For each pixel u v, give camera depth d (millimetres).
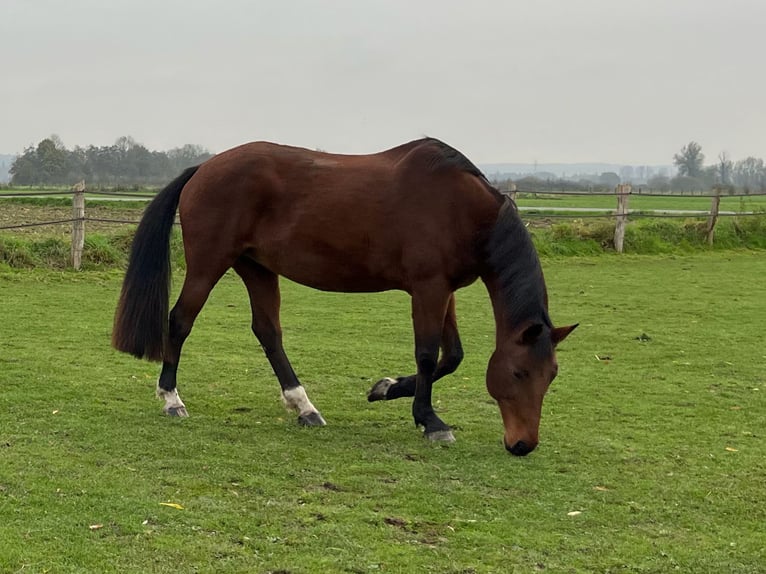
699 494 4949
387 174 5891
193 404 6535
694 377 8227
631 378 8117
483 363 8734
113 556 3715
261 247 6117
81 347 8438
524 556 3984
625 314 12102
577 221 20922
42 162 52281
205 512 4254
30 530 3918
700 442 6020
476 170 5883
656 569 3945
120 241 15234
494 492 4848
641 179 115188
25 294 11781
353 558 3830
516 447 5336
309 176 5980
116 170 52500
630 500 4824
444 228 5715
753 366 8789
